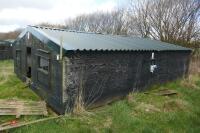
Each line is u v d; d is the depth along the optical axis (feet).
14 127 23.02
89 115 26.96
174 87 42.91
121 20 109.29
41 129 23.18
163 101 33.78
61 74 27.14
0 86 40.91
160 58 42.16
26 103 29.91
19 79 46.52
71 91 27.71
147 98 34.71
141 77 38.17
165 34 81.00
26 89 38.73
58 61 27.68
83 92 29.01
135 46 38.47
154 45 45.16
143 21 89.04
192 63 59.98
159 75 42.50
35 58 36.09
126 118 25.98
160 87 42.50
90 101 30.04
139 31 91.15
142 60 37.91
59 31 39.42
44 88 32.83
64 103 27.30
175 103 31.83
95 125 24.57
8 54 91.09
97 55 30.07
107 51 31.01
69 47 27.12
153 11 85.51
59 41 29.35
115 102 32.81
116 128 24.07
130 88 36.19
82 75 28.60
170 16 80.84
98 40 37.63
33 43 36.76
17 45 47.65
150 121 26.22
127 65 35.04
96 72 30.30
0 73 52.24
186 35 77.25
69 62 27.07
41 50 32.83
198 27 76.64
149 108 29.86
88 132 22.98
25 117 26.09
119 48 33.22
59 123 24.68
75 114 27.04
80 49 27.20
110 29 114.42
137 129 24.07
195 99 36.37
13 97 33.91
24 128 23.34
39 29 36.91
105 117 26.73
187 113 29.19
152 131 23.82
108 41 38.63
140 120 25.96
